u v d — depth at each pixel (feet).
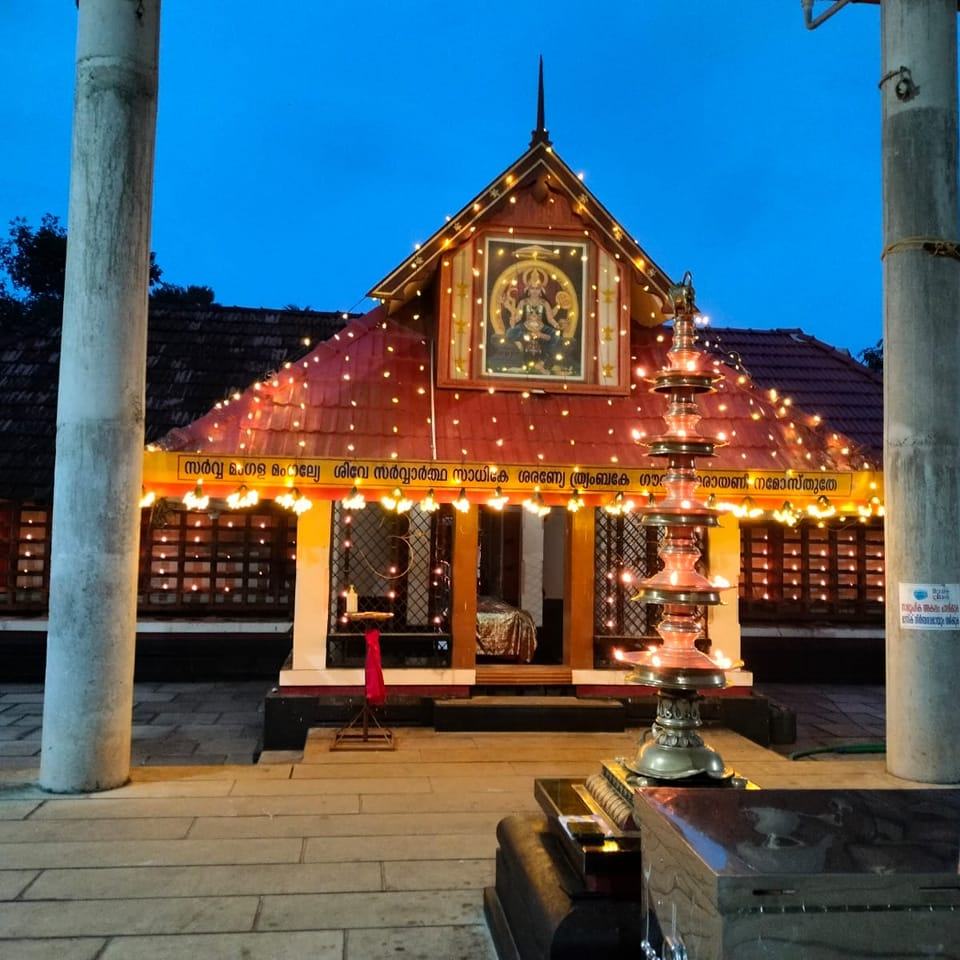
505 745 28.30
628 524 33.30
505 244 33.04
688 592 14.64
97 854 18.22
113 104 22.93
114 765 22.85
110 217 22.86
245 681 44.68
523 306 33.01
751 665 45.98
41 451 45.21
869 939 7.80
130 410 23.12
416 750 27.53
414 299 35.35
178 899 16.10
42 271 79.77
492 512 40.83
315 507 31.24
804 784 24.59
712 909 7.89
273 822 20.44
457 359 32.63
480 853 18.66
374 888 16.76
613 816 13.29
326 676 30.68
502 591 39.91
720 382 35.12
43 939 14.46
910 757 25.12
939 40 26.37
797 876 7.84
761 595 46.57
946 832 9.13
